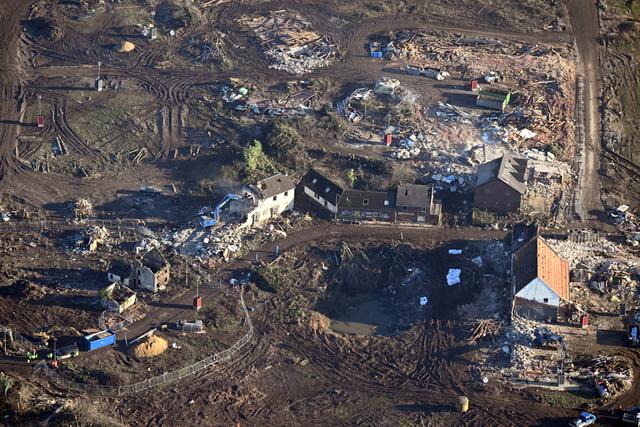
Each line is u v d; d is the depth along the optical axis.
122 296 104.00
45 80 137.62
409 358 100.00
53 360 96.81
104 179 121.56
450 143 126.50
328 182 117.69
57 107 132.62
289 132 126.00
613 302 104.25
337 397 95.50
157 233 113.75
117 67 140.38
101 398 94.00
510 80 137.38
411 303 107.00
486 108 132.50
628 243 112.56
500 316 103.62
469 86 136.38
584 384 96.00
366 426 92.62
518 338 100.44
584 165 124.19
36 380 95.12
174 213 116.88
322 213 117.81
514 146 126.06
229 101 133.50
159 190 119.88
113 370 96.44
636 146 127.81
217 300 105.31
